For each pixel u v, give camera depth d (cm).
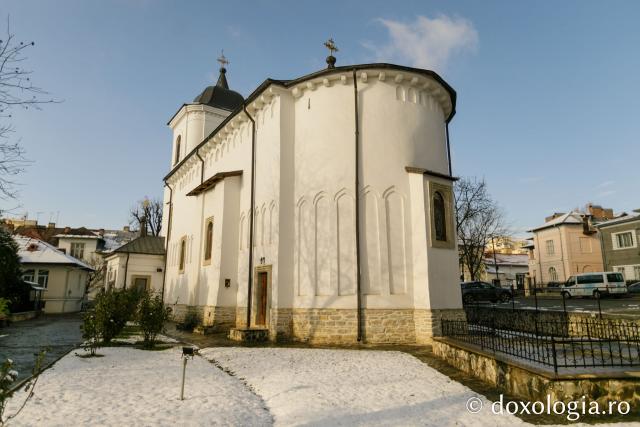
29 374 927
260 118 1850
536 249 4878
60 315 3159
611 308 2109
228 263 1892
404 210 1525
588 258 4459
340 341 1427
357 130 1552
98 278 4997
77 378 891
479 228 3331
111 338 1432
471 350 956
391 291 1455
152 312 1420
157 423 615
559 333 1343
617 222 3775
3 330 1933
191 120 3147
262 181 1772
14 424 593
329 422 642
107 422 612
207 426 611
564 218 4638
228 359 1159
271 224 1658
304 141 1641
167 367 1042
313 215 1558
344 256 1486
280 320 1527
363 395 788
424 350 1290
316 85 1647
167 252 2967
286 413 691
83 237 5134
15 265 2567
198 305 2078
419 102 1658
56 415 637
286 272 1570
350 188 1527
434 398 769
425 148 1633
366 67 1576
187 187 2712
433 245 1486
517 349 945
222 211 1927
